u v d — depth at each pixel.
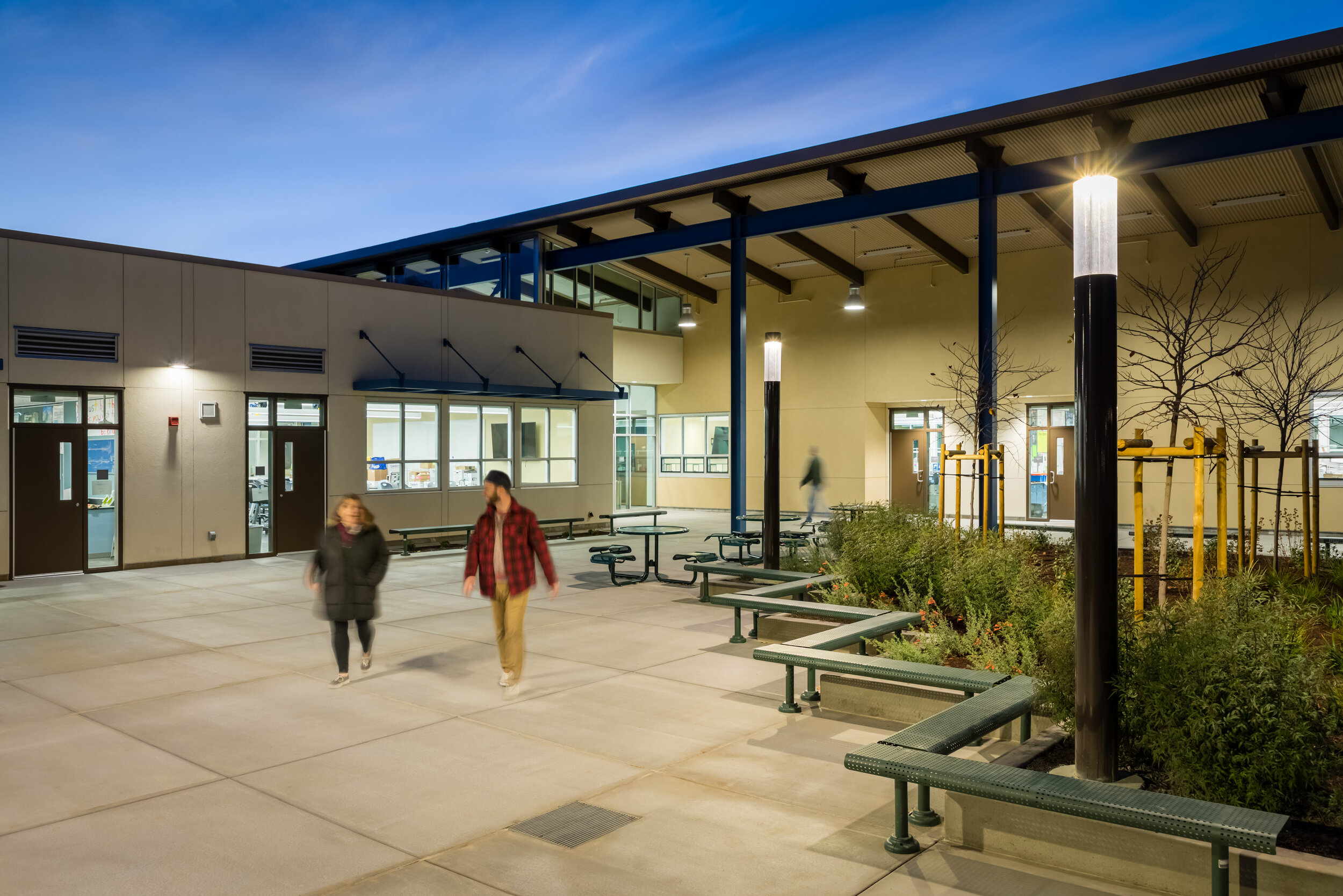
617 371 28.23
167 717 6.83
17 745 6.18
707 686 7.73
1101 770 4.59
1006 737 6.27
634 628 10.20
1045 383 23.53
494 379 20.50
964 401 24.86
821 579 10.52
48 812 5.02
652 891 4.10
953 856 4.47
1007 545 11.06
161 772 5.63
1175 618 5.68
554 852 4.51
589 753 6.03
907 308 25.97
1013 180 17.84
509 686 7.46
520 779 5.54
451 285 26.89
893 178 19.73
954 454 13.18
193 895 4.06
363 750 6.06
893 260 25.62
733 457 21.50
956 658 7.85
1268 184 18.55
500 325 20.66
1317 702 4.97
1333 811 4.41
